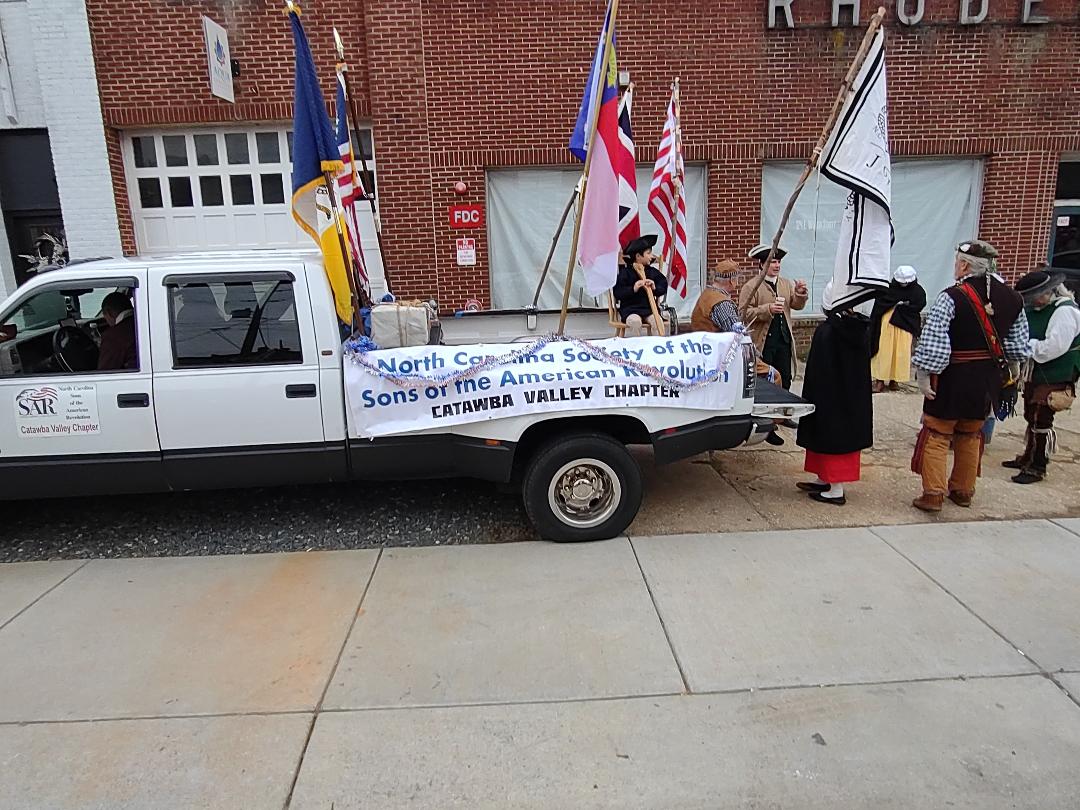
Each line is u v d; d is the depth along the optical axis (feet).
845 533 15.79
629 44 31.91
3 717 10.19
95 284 14.58
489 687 10.66
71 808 8.59
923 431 16.89
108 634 12.25
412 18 31.04
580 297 34.47
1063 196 36.01
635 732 9.69
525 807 8.52
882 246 15.76
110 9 30.63
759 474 19.99
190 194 33.17
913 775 8.88
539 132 32.32
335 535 16.33
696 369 15.30
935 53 32.48
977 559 14.43
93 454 14.71
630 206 18.98
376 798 8.68
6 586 14.02
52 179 32.71
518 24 31.50
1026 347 16.43
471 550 15.28
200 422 14.74
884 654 11.27
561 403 14.98
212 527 16.89
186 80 31.32
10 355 14.60
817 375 16.80
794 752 9.29
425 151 32.14
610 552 14.99
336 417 15.02
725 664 11.10
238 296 14.76
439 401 14.88
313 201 15.33
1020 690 10.40
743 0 31.73
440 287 33.42
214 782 8.96
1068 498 17.76
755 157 33.01
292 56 31.42
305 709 10.25
